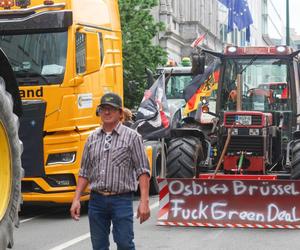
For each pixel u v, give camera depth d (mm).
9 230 7625
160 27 25594
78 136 11500
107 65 12773
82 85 11641
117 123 6461
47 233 10258
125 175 6383
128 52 24016
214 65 12750
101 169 6367
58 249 9039
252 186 10484
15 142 7848
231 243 9336
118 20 13664
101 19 12672
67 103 11367
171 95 19359
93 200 6449
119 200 6371
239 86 12281
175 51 40812
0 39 11594
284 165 12242
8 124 7750
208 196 10633
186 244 9281
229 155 11656
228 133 11344
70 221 11453
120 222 6352
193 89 12844
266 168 11961
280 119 12383
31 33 11484
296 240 9516
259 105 12531
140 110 12352
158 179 10758
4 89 7848
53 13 11305
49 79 11367
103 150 6387
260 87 12539
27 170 11320
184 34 42812
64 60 11383
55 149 11367
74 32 11461
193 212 10625
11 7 11562
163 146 14500
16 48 11500
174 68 19422
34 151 11320
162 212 10734
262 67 12586
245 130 11555
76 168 11461
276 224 10344
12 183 7773
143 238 9711
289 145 11773
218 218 10523
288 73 12492
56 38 11430
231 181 10516
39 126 11312
